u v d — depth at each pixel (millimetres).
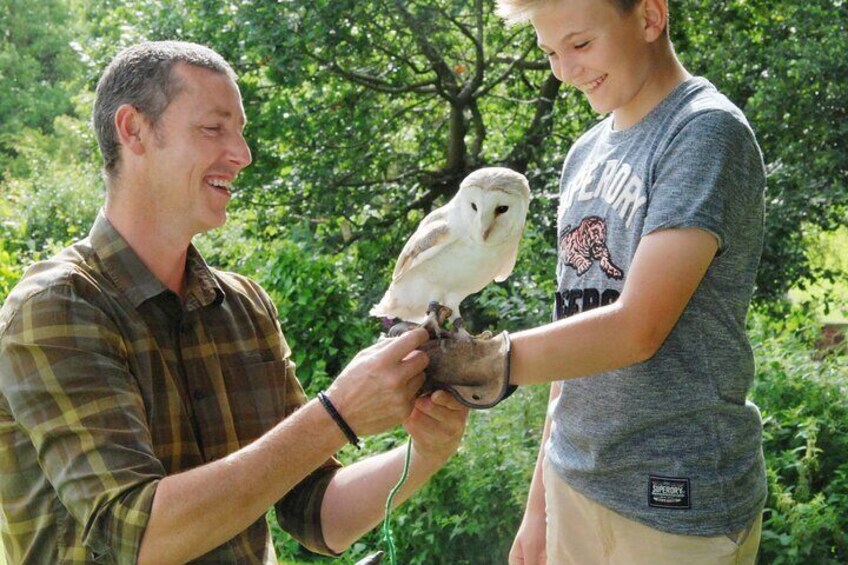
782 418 4750
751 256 2184
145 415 2109
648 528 2186
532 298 6652
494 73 10461
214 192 2230
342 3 9016
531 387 4711
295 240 8617
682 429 2168
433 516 4715
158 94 2154
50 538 2074
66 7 32438
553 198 8867
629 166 2184
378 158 10156
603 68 2121
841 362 5402
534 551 2627
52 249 9453
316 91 9820
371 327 8141
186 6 9641
